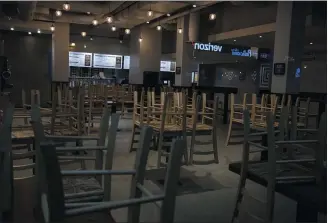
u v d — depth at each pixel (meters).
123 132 6.57
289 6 8.33
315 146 2.35
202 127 4.14
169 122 4.47
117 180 3.37
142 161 1.53
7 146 2.06
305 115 5.34
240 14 11.78
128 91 9.80
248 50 13.84
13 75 12.21
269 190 2.13
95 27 15.26
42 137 1.76
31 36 12.47
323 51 13.87
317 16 9.11
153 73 14.09
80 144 3.55
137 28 14.05
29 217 2.05
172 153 1.26
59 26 12.60
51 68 12.88
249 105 5.94
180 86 12.23
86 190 1.84
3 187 2.05
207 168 4.14
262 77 16.02
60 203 1.11
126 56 16.75
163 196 1.27
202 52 12.85
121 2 9.77
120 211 2.16
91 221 1.65
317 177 2.24
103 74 16.39
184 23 12.66
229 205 2.91
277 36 8.74
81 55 15.70
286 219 2.55
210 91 9.54
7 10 7.81
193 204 2.92
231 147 5.50
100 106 7.25
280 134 2.70
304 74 15.20
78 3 9.86
